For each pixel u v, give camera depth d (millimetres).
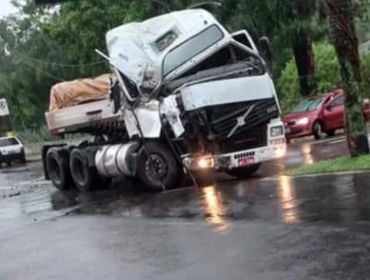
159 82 15359
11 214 15047
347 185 11680
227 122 15234
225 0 29688
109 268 7980
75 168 19203
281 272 6773
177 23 15664
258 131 15766
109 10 35969
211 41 15461
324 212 9453
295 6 31031
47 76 55969
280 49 32469
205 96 14891
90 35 36844
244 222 9570
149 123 15633
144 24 16109
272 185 13359
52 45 52625
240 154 15539
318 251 7367
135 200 14484
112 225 11242
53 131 19812
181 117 14969
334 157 16766
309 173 14305
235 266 7230
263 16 30672
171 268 7539
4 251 10086
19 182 25219
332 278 6387
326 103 27172
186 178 16578
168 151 15812
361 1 33500
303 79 33000
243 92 15328
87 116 18922
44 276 8055
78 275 7859
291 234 8352
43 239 10742
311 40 32188
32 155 46156
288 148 22625
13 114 58344
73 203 15883
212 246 8328
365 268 6562
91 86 19250
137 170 15922
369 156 14117
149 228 10375
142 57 15664
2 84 57875
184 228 9875
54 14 46562
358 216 8867
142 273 7508
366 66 28312
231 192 13234
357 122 14312
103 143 18719
